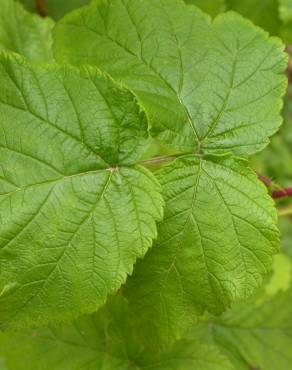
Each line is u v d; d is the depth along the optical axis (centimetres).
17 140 35
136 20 40
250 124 40
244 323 53
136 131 37
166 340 39
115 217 36
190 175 38
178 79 39
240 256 38
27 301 36
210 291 38
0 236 35
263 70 40
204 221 38
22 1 59
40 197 35
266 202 38
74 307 36
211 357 46
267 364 53
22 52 48
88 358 46
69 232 36
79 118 36
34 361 45
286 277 65
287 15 52
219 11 55
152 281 38
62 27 40
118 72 39
